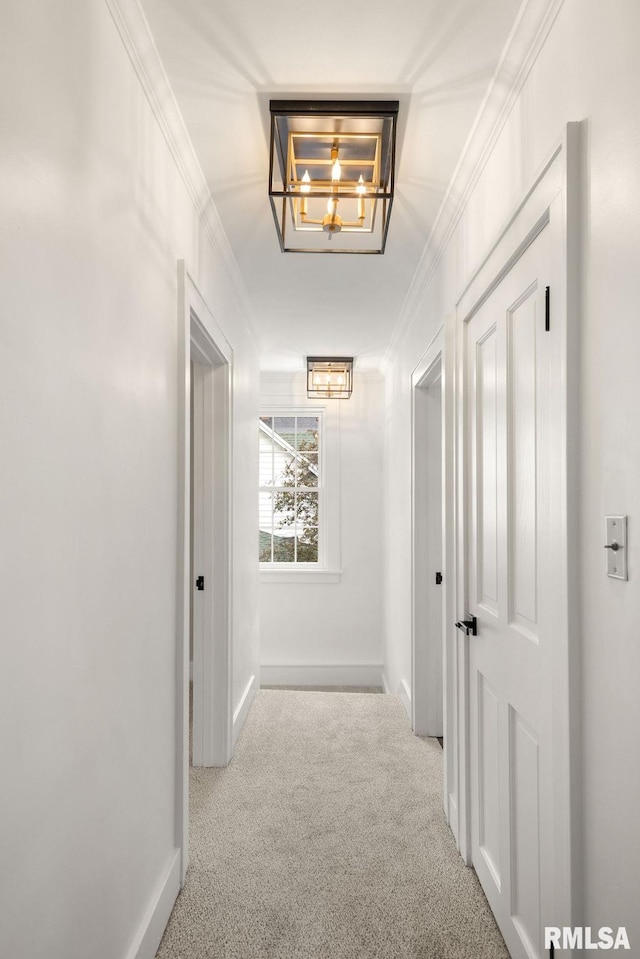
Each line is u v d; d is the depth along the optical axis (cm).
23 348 103
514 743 181
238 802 272
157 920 181
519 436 178
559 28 142
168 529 201
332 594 600
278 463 612
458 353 244
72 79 123
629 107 110
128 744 159
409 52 168
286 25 158
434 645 359
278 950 181
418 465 368
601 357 122
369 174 219
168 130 192
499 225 191
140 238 169
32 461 106
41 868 110
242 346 380
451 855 231
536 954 158
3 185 96
